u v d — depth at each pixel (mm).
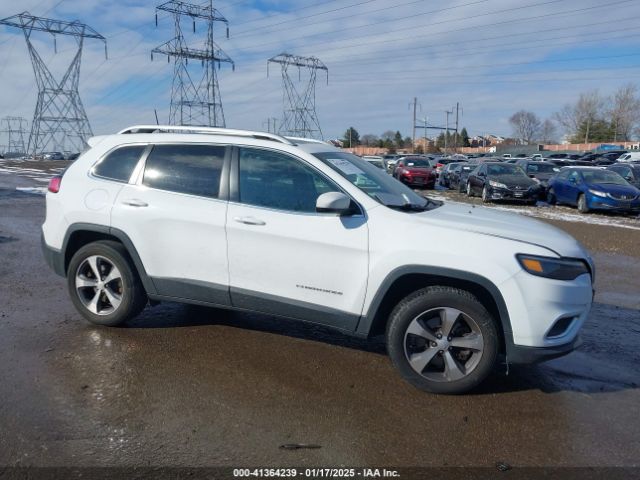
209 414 3629
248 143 4668
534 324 3836
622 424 3666
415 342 4105
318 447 3289
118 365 4332
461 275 3912
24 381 4020
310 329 5297
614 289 7430
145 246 4781
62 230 5117
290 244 4320
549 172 23672
